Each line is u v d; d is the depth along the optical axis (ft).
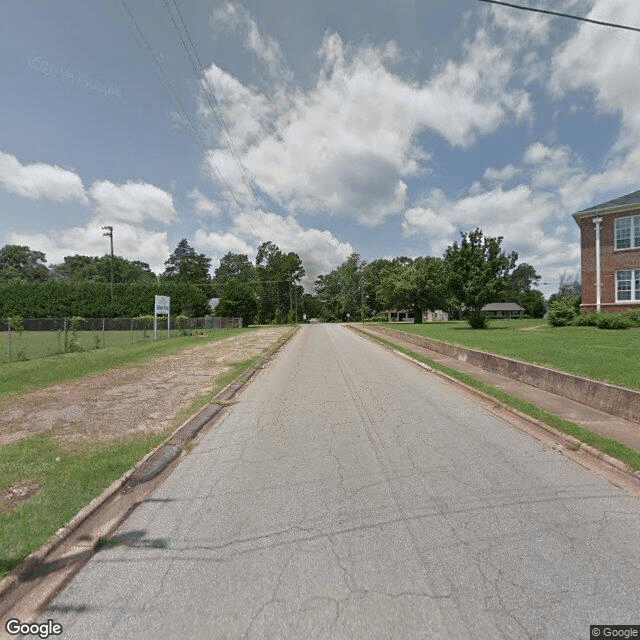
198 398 25.20
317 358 47.75
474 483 12.56
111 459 14.55
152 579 8.29
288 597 7.64
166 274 321.93
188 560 8.91
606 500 11.37
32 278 279.28
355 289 264.31
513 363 30.19
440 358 44.19
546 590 7.72
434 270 156.97
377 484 12.59
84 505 11.17
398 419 20.27
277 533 9.93
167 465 14.76
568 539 9.43
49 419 20.38
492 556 8.80
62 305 154.20
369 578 8.14
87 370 36.91
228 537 9.80
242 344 65.62
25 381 31.09
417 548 9.15
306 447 16.28
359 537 9.65
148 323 100.27
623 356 32.48
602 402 20.43
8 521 10.26
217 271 344.49
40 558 8.86
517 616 7.09
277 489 12.43
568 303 81.41
